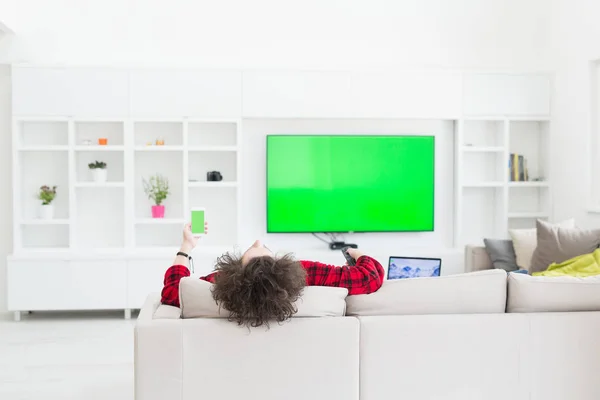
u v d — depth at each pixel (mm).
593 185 5820
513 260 5254
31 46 6152
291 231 6355
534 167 6598
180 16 6297
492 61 6555
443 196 6574
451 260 6227
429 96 6223
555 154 6320
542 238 4973
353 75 6145
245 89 6059
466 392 2670
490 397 2684
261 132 6332
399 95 6195
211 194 6375
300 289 2596
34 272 5867
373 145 6395
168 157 6312
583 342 2715
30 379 4188
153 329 2521
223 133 6336
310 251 6211
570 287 2791
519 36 6574
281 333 2572
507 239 5840
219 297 2545
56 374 4293
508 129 6324
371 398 2631
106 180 6250
